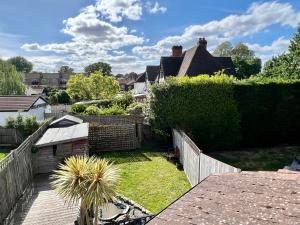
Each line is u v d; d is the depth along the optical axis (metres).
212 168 10.38
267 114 19.94
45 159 14.97
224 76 19.67
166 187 13.10
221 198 3.55
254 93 19.62
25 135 22.42
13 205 10.45
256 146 20.22
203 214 3.20
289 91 20.09
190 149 13.70
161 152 19.61
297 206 2.93
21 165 12.10
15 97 27.39
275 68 30.00
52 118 23.89
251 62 53.16
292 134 20.56
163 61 31.14
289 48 28.36
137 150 20.30
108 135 20.28
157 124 20.00
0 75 41.69
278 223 2.67
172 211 3.49
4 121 24.88
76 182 7.06
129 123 22.52
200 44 27.67
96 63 118.06
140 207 10.71
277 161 16.53
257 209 3.04
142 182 13.79
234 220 2.91
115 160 17.73
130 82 85.12
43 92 63.12
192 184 13.18
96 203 6.94
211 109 19.34
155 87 19.80
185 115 19.30
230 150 19.58
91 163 7.45
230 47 74.25
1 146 21.69
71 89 48.41
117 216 9.55
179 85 19.19
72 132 16.81
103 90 48.47
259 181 3.88
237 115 19.52
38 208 10.27
